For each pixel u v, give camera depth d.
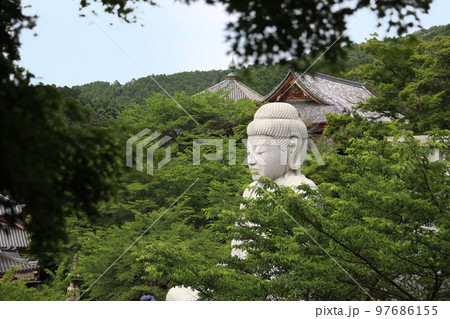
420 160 5.74
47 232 3.71
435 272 6.18
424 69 18.08
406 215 5.85
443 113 17.44
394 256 6.31
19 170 3.10
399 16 5.22
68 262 17.31
